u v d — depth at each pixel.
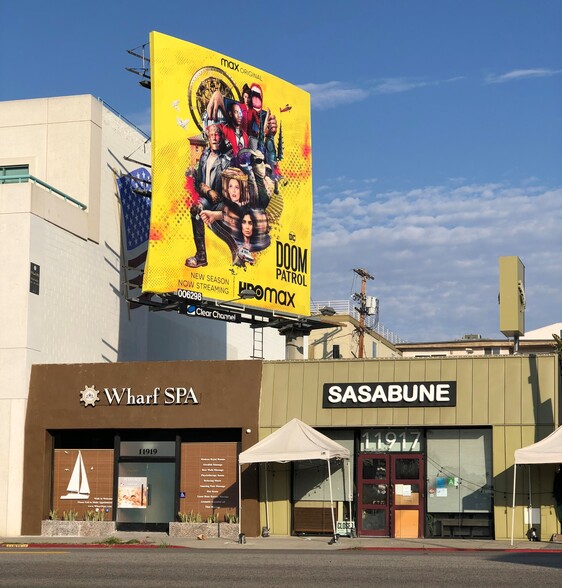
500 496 33.91
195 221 41.16
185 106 41.38
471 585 18.67
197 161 41.56
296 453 33.00
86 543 32.94
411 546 30.73
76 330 42.00
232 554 26.48
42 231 39.78
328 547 30.61
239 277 42.59
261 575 20.59
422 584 18.89
